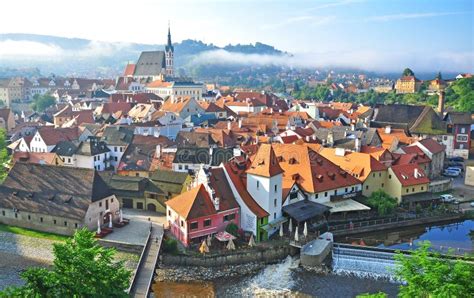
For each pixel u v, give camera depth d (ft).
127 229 314.14
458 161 542.98
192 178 359.66
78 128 532.32
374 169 376.27
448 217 359.87
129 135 480.64
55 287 151.43
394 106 605.73
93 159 441.68
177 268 276.21
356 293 253.65
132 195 360.89
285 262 289.94
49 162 434.71
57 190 323.16
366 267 281.54
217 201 298.97
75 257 159.33
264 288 258.78
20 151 476.54
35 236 309.22
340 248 292.61
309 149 366.43
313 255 282.56
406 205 375.66
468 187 440.04
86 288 152.46
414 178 385.50
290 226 314.55
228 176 317.63
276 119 623.36
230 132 515.91
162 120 605.31
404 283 262.88
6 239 305.94
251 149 425.69
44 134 496.23
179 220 295.07
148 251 275.18
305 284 263.49
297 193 337.31
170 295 248.32
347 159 396.16
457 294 136.15
